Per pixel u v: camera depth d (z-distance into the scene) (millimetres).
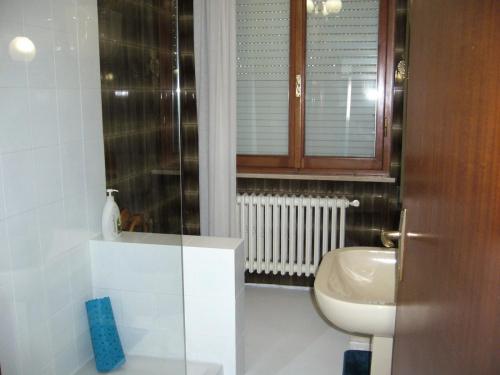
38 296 1861
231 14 3229
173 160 2879
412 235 1201
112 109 2410
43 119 1870
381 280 2150
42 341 1889
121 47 2479
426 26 1093
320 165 3494
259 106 3568
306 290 3627
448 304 852
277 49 3482
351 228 3471
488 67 688
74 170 2074
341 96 3430
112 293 2199
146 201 2785
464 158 787
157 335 2158
